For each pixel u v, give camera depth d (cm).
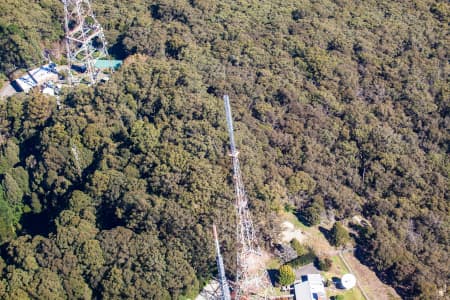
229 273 14250
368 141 17000
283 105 17775
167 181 14675
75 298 13312
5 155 17675
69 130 17125
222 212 14000
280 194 15250
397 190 16188
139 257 13550
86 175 16475
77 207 15138
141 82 18162
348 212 15675
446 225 15438
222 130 16100
